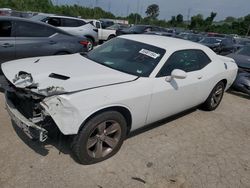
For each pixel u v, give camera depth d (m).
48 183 2.83
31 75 3.15
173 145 3.96
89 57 4.21
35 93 2.82
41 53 6.11
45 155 3.26
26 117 3.08
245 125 5.12
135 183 3.02
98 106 2.92
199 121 5.00
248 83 6.81
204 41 17.23
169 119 4.89
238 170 3.55
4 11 17.12
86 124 2.96
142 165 3.36
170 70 3.87
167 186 3.05
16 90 3.08
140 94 3.37
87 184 2.89
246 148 4.20
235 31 78.88
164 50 3.91
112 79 3.29
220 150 4.02
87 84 3.03
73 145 3.02
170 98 3.90
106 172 3.13
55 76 3.17
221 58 5.62
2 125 3.84
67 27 11.69
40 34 6.16
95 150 3.20
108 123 3.21
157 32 19.34
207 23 78.81
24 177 2.87
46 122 2.91
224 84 5.52
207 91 4.94
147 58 3.80
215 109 5.75
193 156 3.74
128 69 3.66
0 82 3.41
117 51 4.10
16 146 3.37
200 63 4.62
